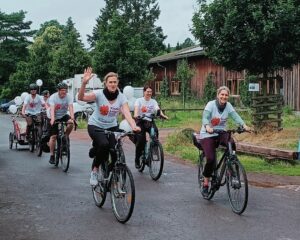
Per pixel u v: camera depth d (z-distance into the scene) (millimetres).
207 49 16016
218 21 15211
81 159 13805
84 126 27766
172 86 43500
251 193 8992
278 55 14953
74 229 6586
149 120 10930
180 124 25969
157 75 46500
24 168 12086
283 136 15219
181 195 8844
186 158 13805
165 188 9508
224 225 6801
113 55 34250
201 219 7125
